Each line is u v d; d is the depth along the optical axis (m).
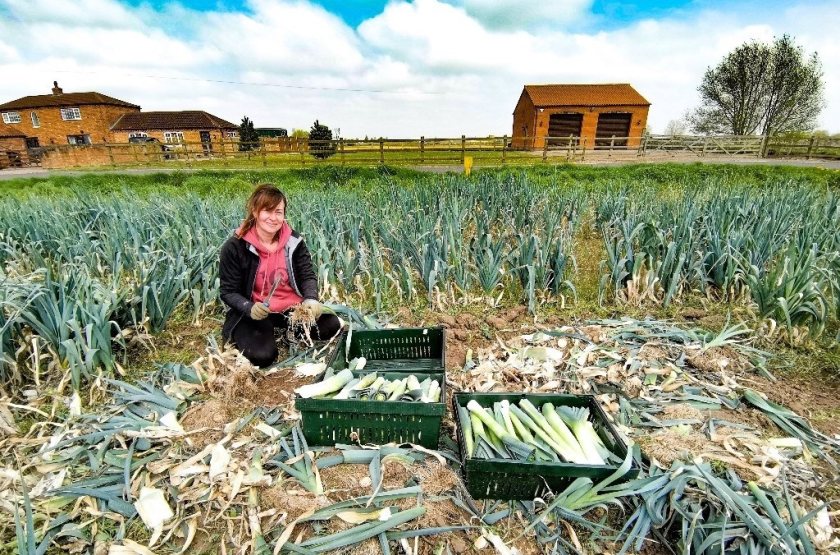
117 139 34.25
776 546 1.42
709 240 3.77
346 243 4.43
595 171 12.55
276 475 1.84
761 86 27.53
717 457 1.79
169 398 2.28
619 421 2.11
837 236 3.80
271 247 2.68
